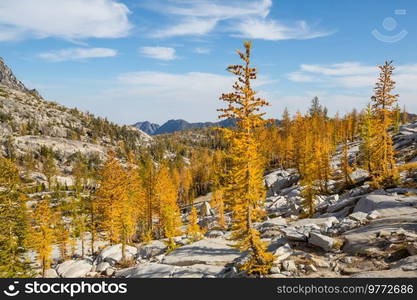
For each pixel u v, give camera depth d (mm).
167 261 23391
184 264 22391
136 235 60500
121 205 42312
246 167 17406
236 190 17891
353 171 55844
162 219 52344
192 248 25078
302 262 17047
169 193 57656
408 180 36562
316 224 26109
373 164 44750
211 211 76000
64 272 31047
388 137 39344
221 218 55906
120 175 44719
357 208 30203
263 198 18094
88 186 126188
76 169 141500
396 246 16141
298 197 53250
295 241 20938
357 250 17203
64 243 50000
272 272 16406
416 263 13523
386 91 36688
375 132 40219
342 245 18906
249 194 17391
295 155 70938
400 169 43375
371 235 18484
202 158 153625
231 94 17203
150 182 56062
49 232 36312
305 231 23219
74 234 57250
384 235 17969
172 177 112188
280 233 25703
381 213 24000
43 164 150500
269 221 32875
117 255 32938
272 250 20484
